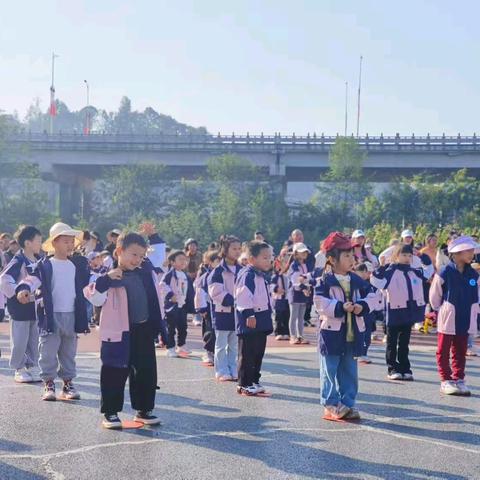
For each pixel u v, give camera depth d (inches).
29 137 3034.0
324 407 330.0
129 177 2760.8
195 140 3002.0
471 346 511.8
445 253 538.9
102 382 299.0
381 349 534.3
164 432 293.9
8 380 399.5
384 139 2898.6
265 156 2950.3
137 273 303.7
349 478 239.9
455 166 2866.6
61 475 241.3
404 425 308.2
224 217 2469.2
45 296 343.0
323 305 310.2
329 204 2672.2
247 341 368.5
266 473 244.2
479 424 311.0
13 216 2442.2
